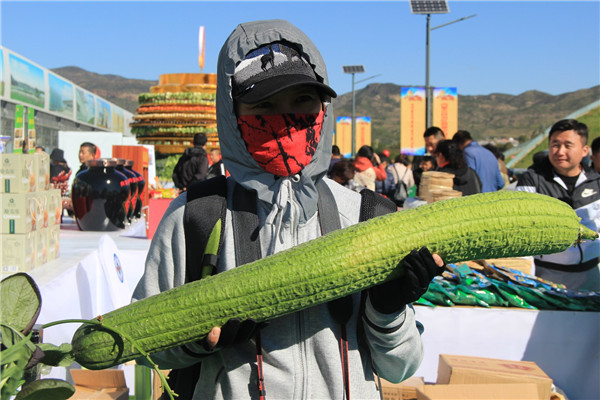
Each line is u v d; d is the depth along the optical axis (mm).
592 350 3518
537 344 3520
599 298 3598
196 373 1603
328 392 1478
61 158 8023
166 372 3244
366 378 1571
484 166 5992
